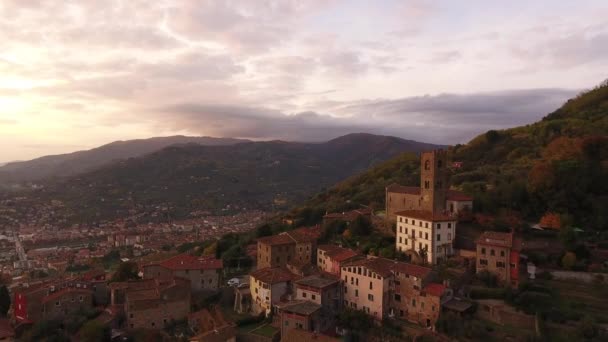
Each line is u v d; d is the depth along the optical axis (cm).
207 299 12338
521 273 10088
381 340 9212
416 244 11662
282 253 13438
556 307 8812
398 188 14138
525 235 11681
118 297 11862
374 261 10719
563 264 10119
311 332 9100
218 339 9531
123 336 10588
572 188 12519
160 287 11438
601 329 8019
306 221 18838
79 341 10544
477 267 10319
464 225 12388
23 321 11569
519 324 8700
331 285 10638
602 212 11912
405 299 9906
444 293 9331
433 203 12575
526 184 13325
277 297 11031
